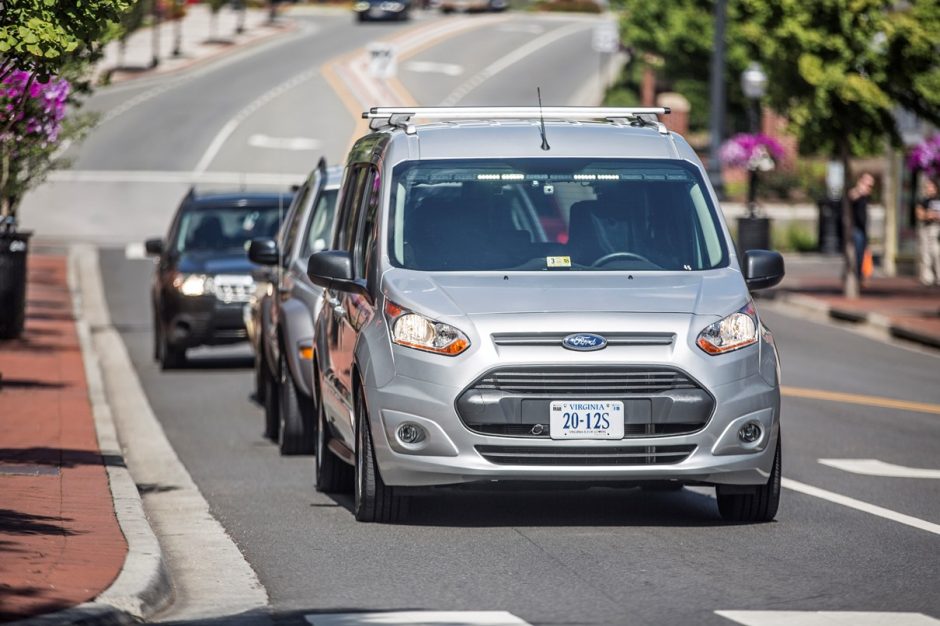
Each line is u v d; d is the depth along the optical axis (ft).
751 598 72.02
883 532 89.56
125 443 132.87
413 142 98.63
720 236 95.55
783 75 262.67
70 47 89.25
